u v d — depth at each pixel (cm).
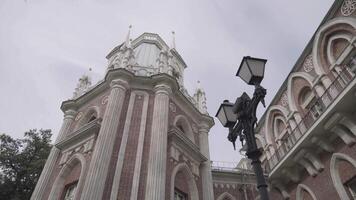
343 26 1544
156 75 1733
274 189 1892
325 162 1515
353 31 1478
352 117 1313
